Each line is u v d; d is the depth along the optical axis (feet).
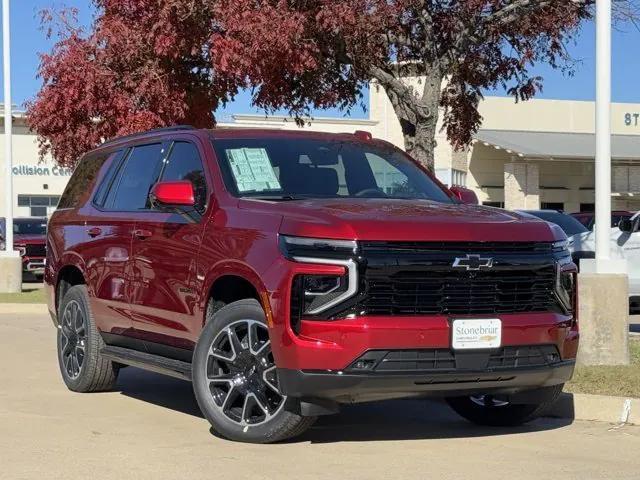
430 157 41.73
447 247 20.10
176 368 23.26
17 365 34.88
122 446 21.42
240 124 138.41
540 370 20.92
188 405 26.89
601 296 29.84
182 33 39.68
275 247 20.26
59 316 29.86
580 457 20.83
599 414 24.90
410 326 19.48
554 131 144.66
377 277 19.52
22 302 59.82
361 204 21.71
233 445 21.43
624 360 29.99
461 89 46.93
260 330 20.92
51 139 46.24
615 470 19.69
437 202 23.94
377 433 23.22
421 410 26.68
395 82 41.34
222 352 21.57
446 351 19.84
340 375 19.33
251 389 21.08
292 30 36.70
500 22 41.39
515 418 23.77
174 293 23.47
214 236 22.12
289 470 19.21
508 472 19.35
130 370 34.01
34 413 25.44
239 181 23.12
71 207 30.22
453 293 20.06
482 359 20.10
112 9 42.19
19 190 151.02
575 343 21.86
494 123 141.90
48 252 30.89
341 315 19.47
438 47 41.91
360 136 26.68
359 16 36.99
